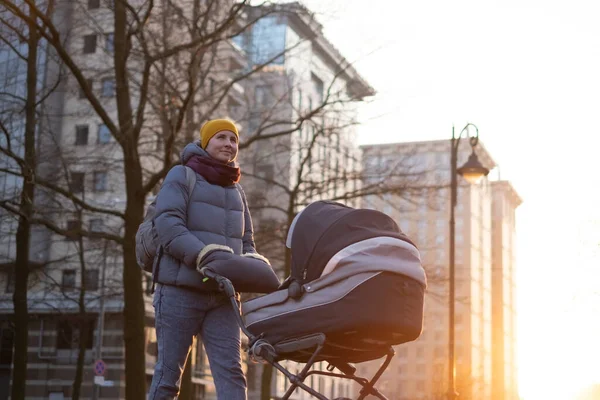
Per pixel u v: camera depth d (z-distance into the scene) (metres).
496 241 166.88
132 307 18.42
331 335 4.96
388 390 117.81
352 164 26.20
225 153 5.49
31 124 19.73
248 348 5.08
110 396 50.91
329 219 5.08
